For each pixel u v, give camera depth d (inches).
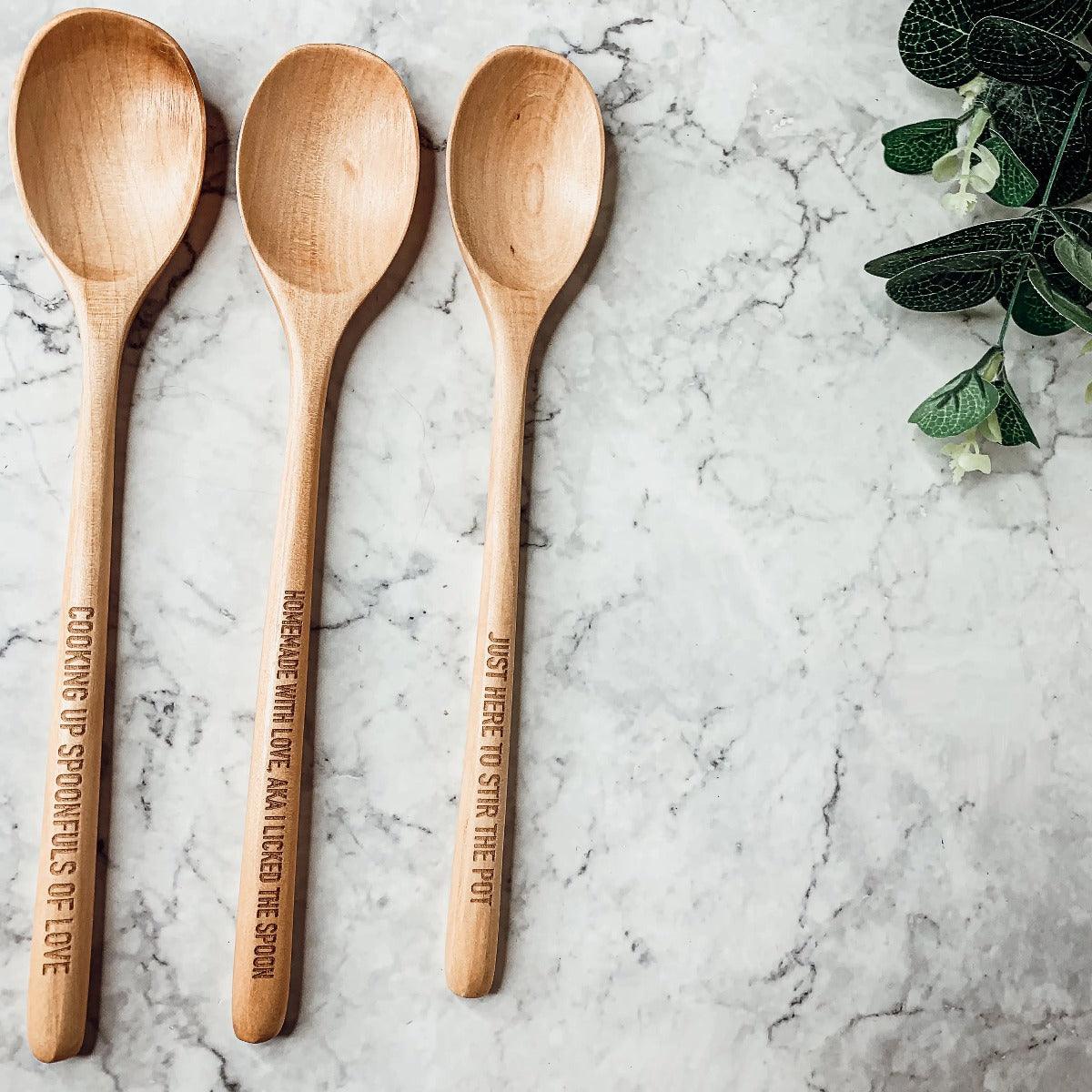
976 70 20.4
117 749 18.1
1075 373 22.6
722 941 20.2
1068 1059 21.6
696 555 20.8
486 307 19.4
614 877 19.9
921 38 20.2
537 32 20.9
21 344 18.5
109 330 17.8
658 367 21.0
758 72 21.8
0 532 18.2
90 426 17.5
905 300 21.2
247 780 18.7
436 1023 18.9
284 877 17.2
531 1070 19.2
